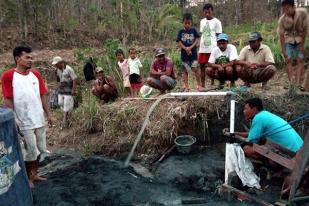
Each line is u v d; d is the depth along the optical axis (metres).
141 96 7.75
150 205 4.92
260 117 5.22
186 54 7.40
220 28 7.39
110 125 7.12
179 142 6.36
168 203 4.96
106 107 7.48
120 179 5.61
